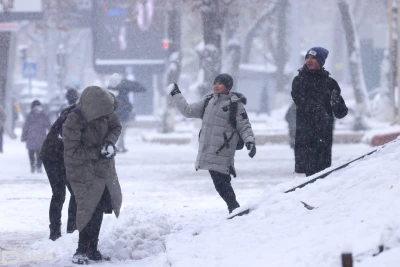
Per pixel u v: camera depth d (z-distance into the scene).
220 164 22.09
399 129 63.84
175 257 15.98
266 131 73.31
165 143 71.56
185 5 74.50
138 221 20.56
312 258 13.40
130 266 16.89
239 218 18.78
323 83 21.78
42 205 28.98
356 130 78.81
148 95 116.75
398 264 11.93
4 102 75.81
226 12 63.16
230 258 15.13
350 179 17.97
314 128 21.69
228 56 81.25
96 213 17.80
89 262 17.47
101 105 17.50
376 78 132.00
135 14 87.12
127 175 41.19
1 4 69.31
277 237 15.91
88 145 17.70
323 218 15.91
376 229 13.61
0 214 26.52
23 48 93.44
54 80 108.19
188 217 22.92
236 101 22.19
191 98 121.50
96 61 88.06
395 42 69.88
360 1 124.81
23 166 48.66
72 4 90.06
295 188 19.33
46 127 43.59
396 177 16.33
